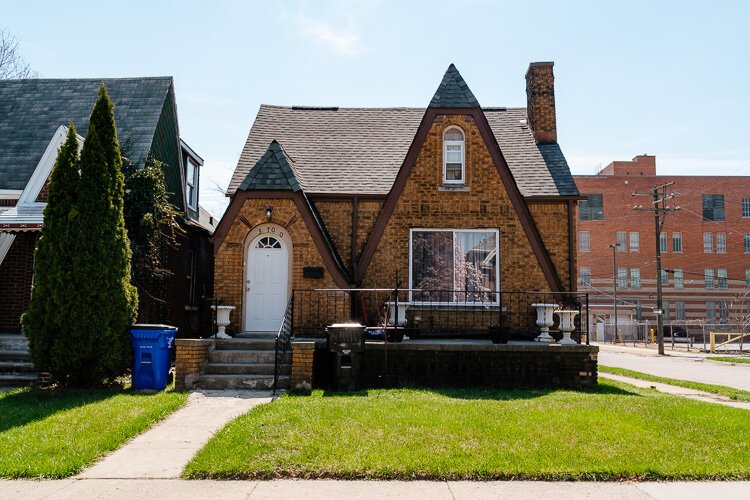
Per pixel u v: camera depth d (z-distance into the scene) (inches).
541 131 738.2
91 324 438.9
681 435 319.0
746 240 2628.0
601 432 315.9
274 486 248.2
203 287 834.2
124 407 366.9
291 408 359.9
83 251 445.1
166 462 278.4
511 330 576.7
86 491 241.9
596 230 2608.3
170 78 774.5
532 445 292.5
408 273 607.8
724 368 967.6
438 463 266.1
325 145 708.7
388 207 615.2
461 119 626.8
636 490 248.4
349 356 478.6
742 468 270.2
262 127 735.7
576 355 509.4
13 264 602.2
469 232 618.2
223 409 381.4
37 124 708.7
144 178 597.9
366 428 313.4
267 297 568.4
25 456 274.8
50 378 466.3
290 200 569.6
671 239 2615.7
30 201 598.5
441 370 503.5
